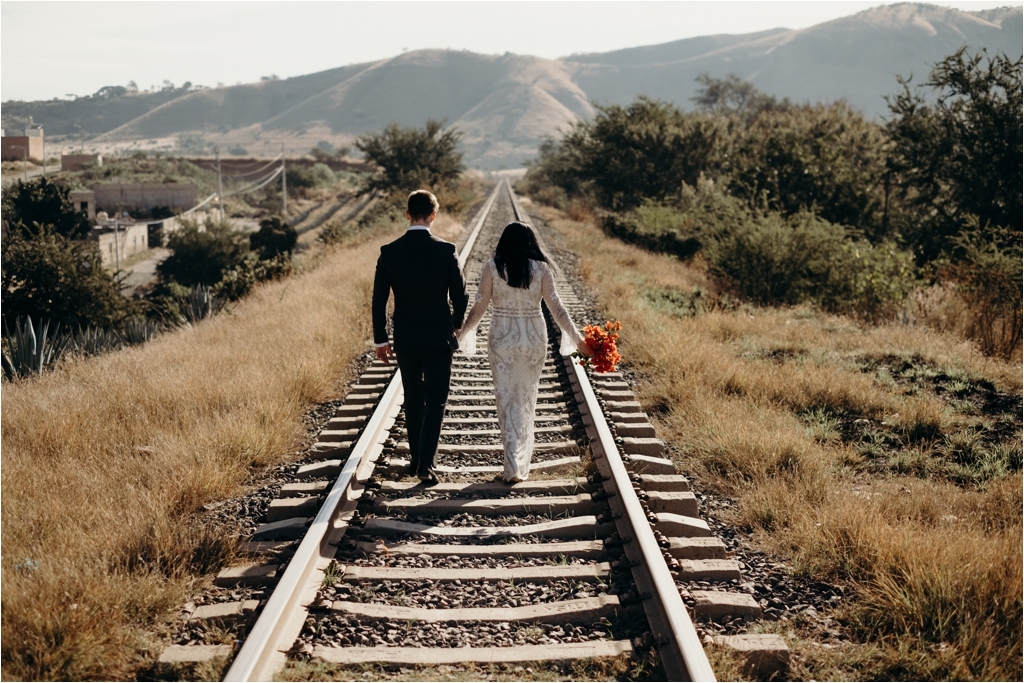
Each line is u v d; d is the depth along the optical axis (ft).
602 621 12.00
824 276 48.85
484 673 10.69
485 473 17.90
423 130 161.79
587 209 121.49
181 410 22.33
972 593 12.52
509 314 17.17
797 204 82.43
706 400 23.49
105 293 48.29
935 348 31.35
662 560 12.49
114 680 10.62
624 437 20.33
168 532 14.23
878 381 27.07
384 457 18.44
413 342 16.70
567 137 123.03
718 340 33.99
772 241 48.93
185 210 199.41
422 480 17.13
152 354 31.32
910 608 12.08
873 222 85.20
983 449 20.75
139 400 23.36
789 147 86.58
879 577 12.97
